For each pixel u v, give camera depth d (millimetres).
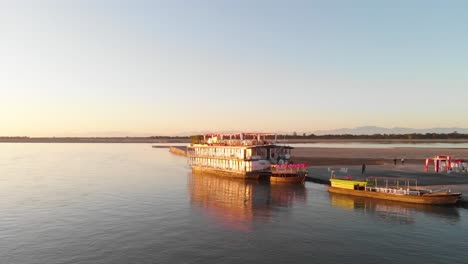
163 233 41188
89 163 139250
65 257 34000
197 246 36562
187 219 47625
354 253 34281
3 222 46688
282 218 47594
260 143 88500
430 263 31812
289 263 31953
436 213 48062
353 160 120938
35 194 66875
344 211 50656
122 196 64875
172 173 103500
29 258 33906
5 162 142125
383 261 32281
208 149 100000
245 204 56875
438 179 72000
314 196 62281
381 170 89188
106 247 36562
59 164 133375
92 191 70250
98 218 48438
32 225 45125
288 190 69125
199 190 71312
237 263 32031
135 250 35562
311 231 41438
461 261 32219
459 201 51656
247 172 83250
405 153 156625
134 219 47781
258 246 36438
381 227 42500
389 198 56312
